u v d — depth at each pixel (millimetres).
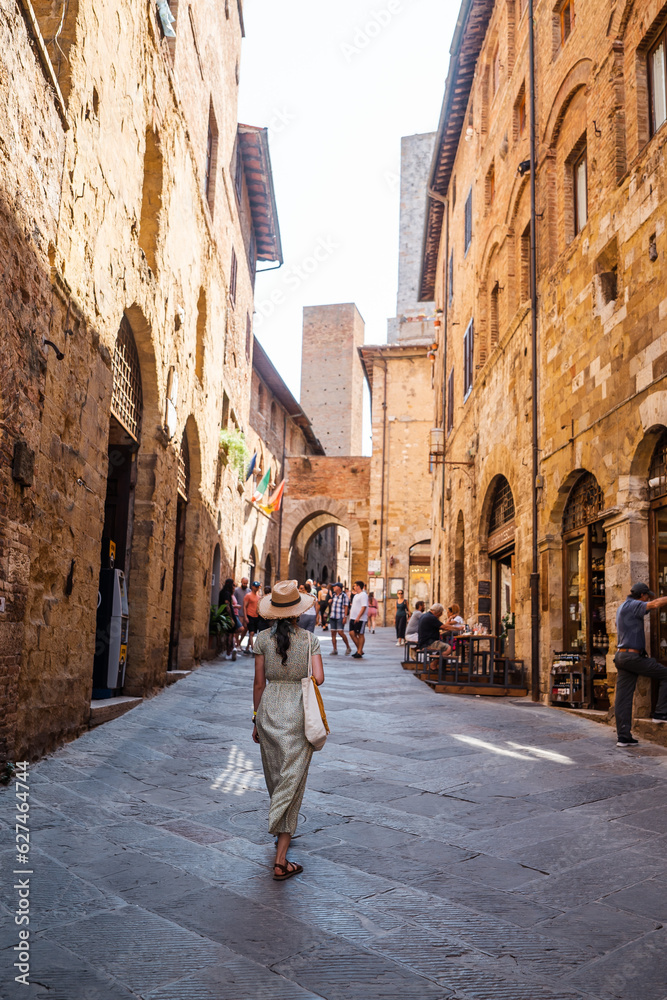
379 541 37875
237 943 3795
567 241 13195
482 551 18641
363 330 67625
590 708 11594
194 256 15031
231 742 8633
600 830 5773
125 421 11141
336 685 14031
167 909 4172
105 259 9039
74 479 8109
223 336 19375
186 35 13781
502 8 17734
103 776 6906
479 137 20406
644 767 7793
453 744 8852
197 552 16000
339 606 21656
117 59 9336
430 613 16453
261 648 5340
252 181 24641
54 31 7797
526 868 4980
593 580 11719
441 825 5867
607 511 10406
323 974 3521
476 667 15711
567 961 3723
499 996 3387
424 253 31266
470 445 20188
